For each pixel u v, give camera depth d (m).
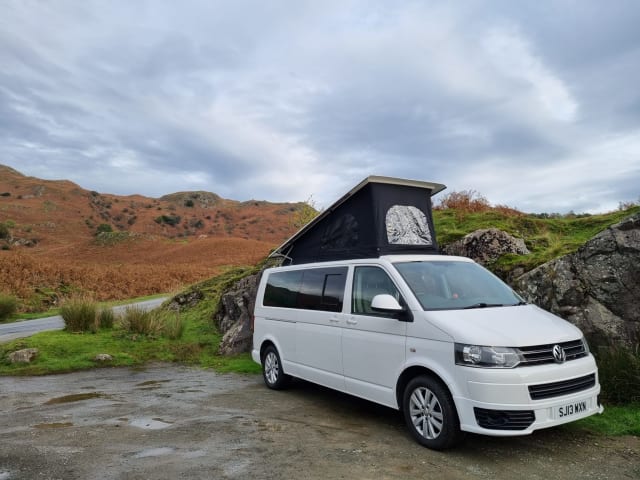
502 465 4.30
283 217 150.50
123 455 4.63
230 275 17.14
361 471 4.18
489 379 4.19
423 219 7.16
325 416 6.05
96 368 10.18
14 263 35.19
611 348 6.20
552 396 4.30
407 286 5.23
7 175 148.00
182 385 8.32
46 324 18.95
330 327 6.16
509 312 5.02
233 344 11.16
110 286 34.75
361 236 6.96
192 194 167.75
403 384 5.09
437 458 4.47
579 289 7.07
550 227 12.71
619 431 5.05
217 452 4.70
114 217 130.62
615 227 6.95
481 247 10.21
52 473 4.18
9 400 7.36
